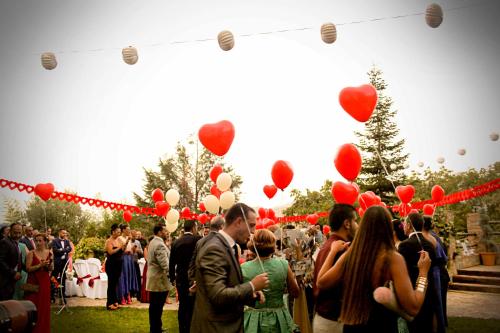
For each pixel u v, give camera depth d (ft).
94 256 50.16
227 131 13.42
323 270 9.20
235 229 9.62
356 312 7.87
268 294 11.27
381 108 84.38
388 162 81.41
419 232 13.51
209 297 8.45
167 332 21.77
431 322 12.32
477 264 42.57
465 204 63.21
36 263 18.89
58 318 25.75
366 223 8.17
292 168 17.31
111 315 26.61
